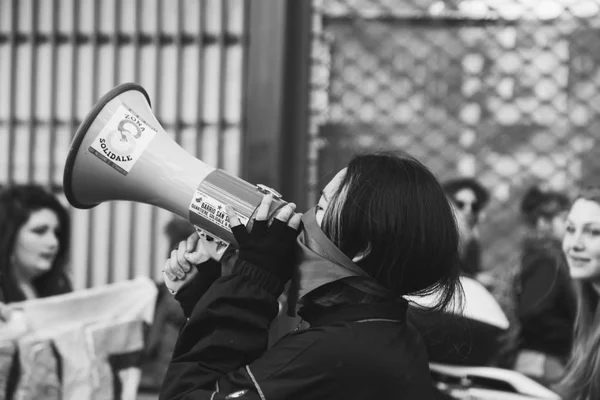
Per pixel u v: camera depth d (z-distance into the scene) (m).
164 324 7.56
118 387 6.24
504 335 6.39
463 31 7.68
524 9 7.63
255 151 7.06
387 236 3.29
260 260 3.31
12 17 7.95
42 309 6.07
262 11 7.07
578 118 7.69
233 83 7.79
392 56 7.68
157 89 7.87
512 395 5.72
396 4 7.65
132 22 7.89
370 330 3.29
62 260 6.49
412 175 3.39
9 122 7.98
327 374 3.16
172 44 7.87
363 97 7.66
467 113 7.72
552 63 7.66
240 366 3.27
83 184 3.74
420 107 7.70
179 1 7.82
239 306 3.27
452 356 5.67
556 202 7.48
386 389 3.20
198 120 7.80
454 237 3.42
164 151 3.67
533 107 7.71
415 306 4.24
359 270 3.34
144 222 8.00
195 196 3.53
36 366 5.96
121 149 3.66
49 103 7.99
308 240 3.42
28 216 6.28
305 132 7.19
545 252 6.94
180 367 3.26
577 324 5.96
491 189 7.78
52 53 7.95
